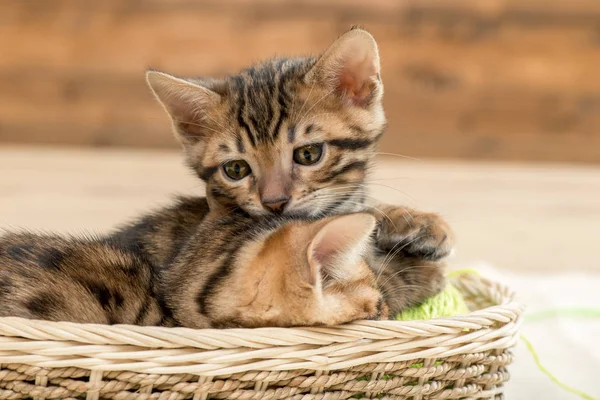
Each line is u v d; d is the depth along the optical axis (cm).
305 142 73
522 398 76
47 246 71
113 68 139
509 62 139
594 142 141
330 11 138
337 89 74
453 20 138
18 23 137
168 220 76
